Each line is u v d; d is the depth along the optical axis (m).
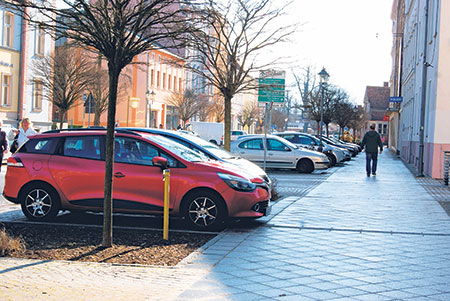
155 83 56.94
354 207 12.73
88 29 7.47
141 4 7.90
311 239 8.74
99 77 34.03
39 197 9.91
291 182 19.52
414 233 9.45
